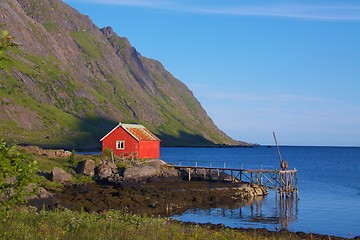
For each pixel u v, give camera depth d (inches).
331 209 2005.4
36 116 7618.1
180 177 2640.3
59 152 2787.9
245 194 2274.9
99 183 2202.3
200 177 2677.2
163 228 714.2
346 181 3417.8
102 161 2573.8
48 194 1525.6
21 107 7495.1
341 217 1797.5
